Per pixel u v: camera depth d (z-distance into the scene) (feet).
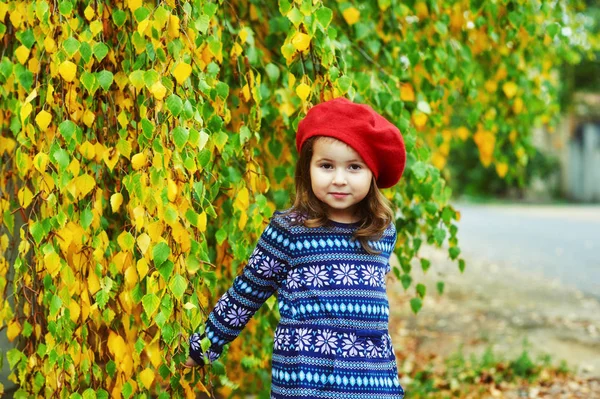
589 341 16.19
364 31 8.39
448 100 10.12
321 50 6.80
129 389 6.22
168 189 5.78
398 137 5.79
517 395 12.73
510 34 9.79
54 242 6.22
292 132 8.18
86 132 6.83
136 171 6.35
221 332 5.86
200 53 6.64
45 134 6.33
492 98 11.43
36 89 6.09
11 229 6.92
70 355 6.19
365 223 5.82
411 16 9.64
